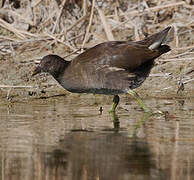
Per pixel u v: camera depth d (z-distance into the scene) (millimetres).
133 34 18891
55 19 19438
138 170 9469
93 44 18453
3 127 12422
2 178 9227
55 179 9148
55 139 11430
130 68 14047
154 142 11188
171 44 18328
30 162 9992
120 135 11734
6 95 16141
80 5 19828
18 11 20094
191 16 19312
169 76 16953
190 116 13508
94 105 15156
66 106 14977
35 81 17234
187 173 9305
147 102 15312
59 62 14477
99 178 9125
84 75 14211
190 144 11031
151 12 19281
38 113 14008
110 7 19750
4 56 18516
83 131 12086
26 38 19000
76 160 10078
